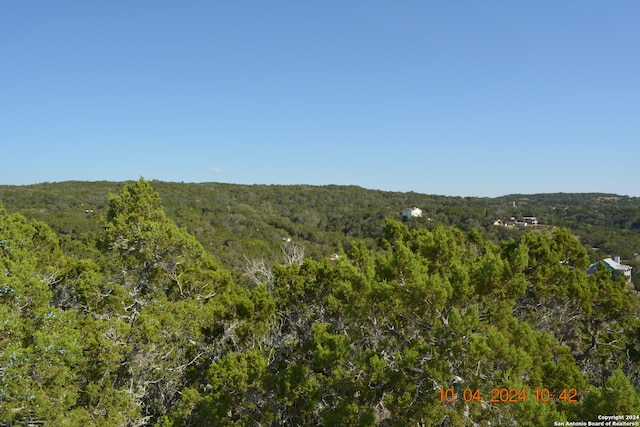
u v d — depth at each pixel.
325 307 16.12
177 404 13.15
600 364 16.03
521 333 8.98
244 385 11.24
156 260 17.83
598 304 15.42
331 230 68.50
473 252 17.64
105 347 11.84
